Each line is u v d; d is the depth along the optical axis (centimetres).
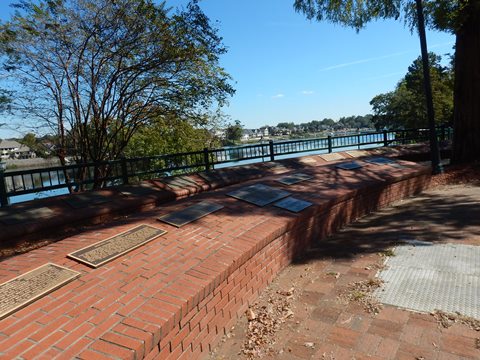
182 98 1056
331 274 417
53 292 282
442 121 3762
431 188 886
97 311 258
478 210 620
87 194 714
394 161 900
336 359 273
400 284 372
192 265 329
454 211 629
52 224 590
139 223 438
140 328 240
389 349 278
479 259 409
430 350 271
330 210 566
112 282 297
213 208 493
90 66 945
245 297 360
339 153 1341
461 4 1020
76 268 319
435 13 1073
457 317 305
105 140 1069
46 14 871
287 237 457
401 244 485
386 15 1254
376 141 1503
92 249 357
